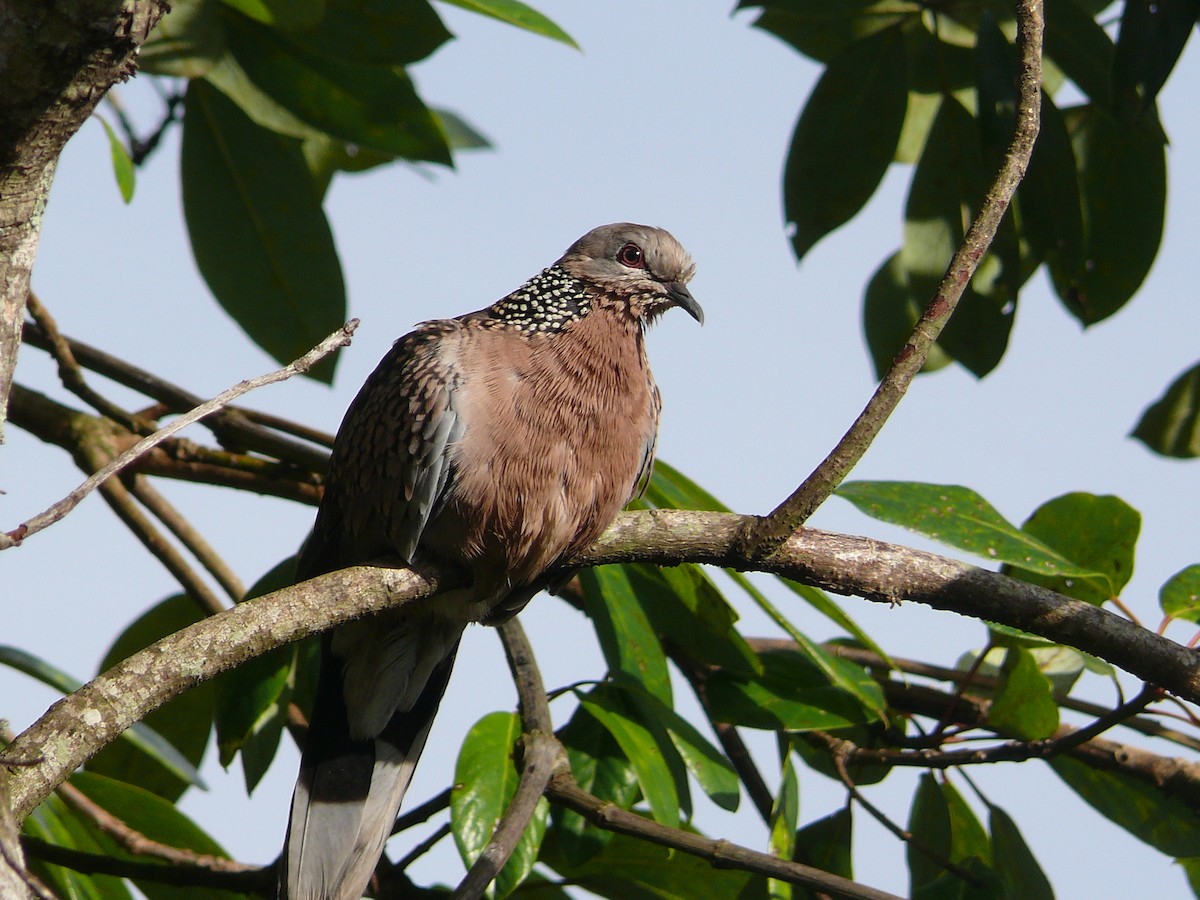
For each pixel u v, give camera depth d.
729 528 7.14
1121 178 9.25
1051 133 8.49
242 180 9.30
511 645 8.21
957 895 7.75
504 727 7.61
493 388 7.47
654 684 8.12
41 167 4.97
